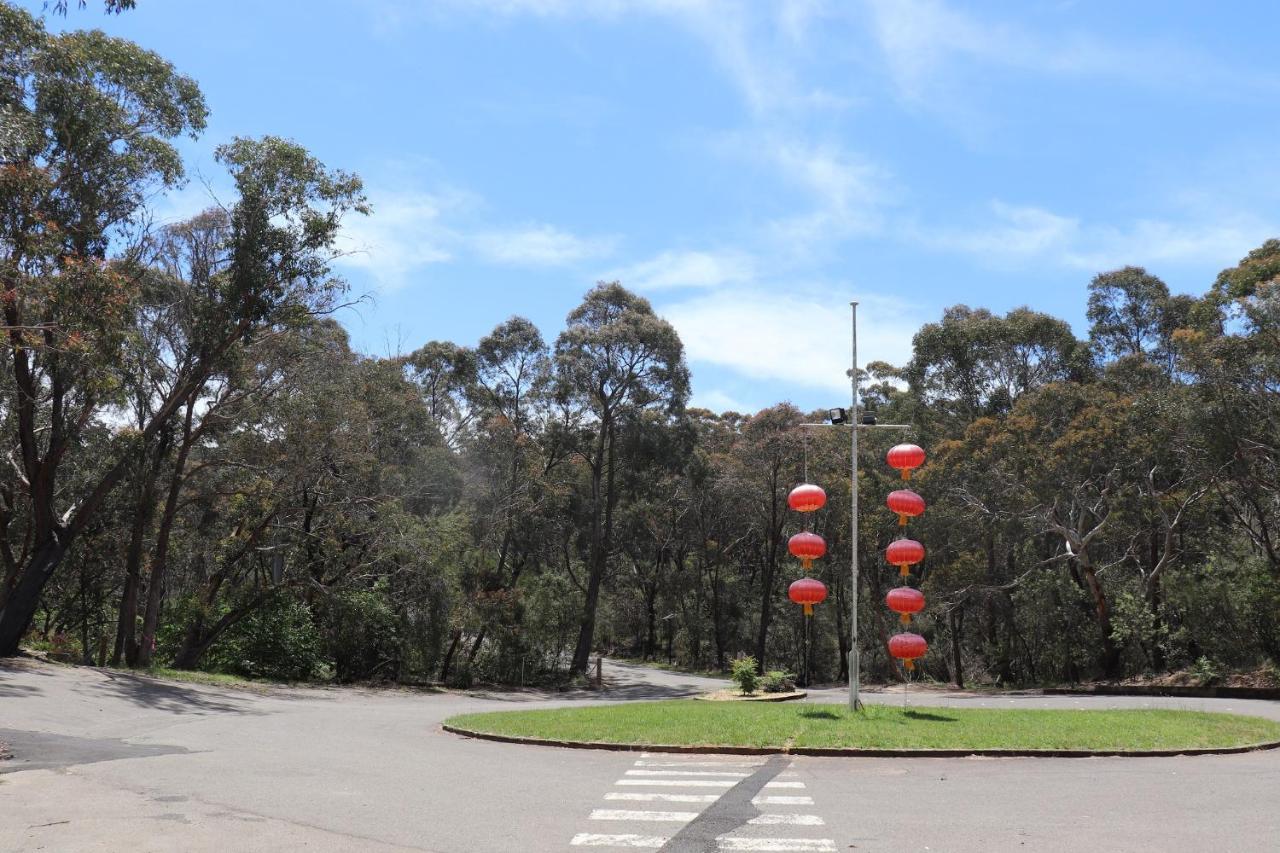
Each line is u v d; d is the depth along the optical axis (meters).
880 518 46.12
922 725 16.31
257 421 32.59
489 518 44.69
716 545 69.81
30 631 40.41
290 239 28.23
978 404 49.00
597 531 50.16
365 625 38.41
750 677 29.33
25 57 20.72
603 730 15.65
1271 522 37.62
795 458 50.75
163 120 25.33
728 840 8.17
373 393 37.47
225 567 35.28
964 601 44.56
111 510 33.50
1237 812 9.44
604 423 50.31
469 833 8.35
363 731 17.27
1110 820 9.05
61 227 22.52
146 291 27.55
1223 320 33.25
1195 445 33.88
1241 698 29.00
